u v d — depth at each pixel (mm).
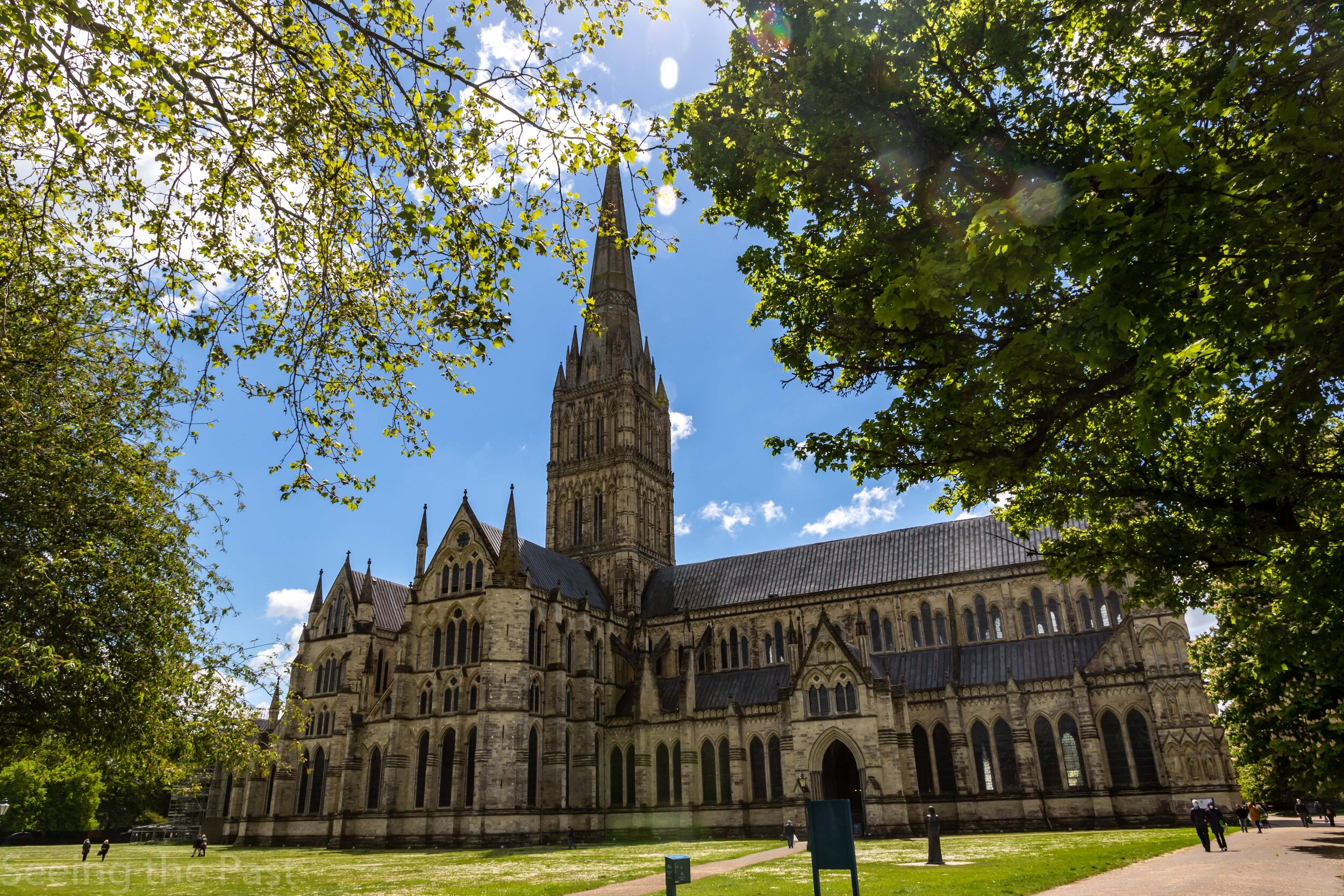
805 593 95500
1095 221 12523
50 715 27234
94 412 28812
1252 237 12719
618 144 18031
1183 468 24938
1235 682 37344
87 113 16625
